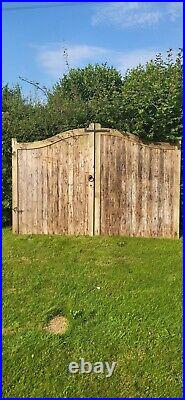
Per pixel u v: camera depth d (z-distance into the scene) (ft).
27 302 19.80
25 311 19.17
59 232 26.78
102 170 26.04
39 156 26.78
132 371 15.71
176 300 19.60
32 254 24.27
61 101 29.60
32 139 28.60
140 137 25.71
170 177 25.66
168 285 20.72
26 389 15.16
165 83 26.02
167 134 25.50
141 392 14.96
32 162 26.91
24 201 27.17
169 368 15.87
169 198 25.72
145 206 25.84
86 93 34.09
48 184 26.76
